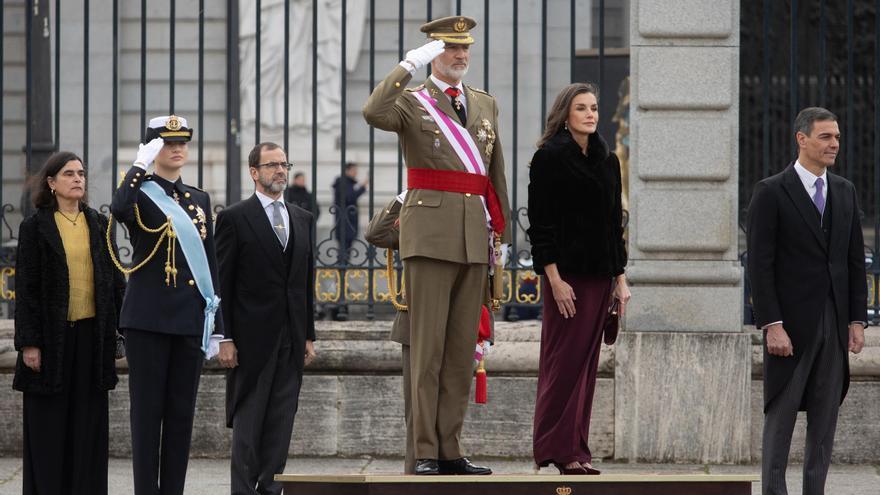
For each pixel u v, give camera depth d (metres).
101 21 47.25
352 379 26.00
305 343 22.03
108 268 20.42
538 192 18.83
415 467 18.97
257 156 21.91
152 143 20.38
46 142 33.47
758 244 20.47
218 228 21.80
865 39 40.94
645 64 25.61
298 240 21.91
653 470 24.89
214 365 26.08
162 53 47.47
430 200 18.80
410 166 19.02
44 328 19.94
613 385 25.50
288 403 21.80
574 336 18.97
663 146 25.61
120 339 21.02
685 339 25.41
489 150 19.17
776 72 40.44
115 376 20.44
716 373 25.36
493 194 19.27
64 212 20.33
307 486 17.88
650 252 25.72
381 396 25.95
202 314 20.52
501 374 25.81
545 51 26.70
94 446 20.50
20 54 45.97
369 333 26.12
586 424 19.62
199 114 26.81
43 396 20.17
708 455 25.42
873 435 25.55
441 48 18.47
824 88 26.61
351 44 47.84
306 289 22.09
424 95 18.94
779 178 20.64
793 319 20.28
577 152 18.81
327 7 48.25
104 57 47.25
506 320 27.30
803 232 20.34
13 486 23.72
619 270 19.17
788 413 20.38
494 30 45.94
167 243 20.33
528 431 25.75
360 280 30.14
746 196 34.06
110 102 47.19
